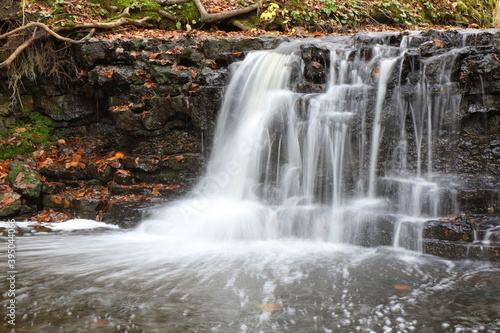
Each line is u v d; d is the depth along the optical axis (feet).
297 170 20.04
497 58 19.15
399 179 18.99
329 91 20.74
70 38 29.60
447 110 19.75
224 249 16.90
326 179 19.56
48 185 23.72
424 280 13.34
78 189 24.48
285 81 22.41
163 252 16.57
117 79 25.70
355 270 14.29
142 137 25.12
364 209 18.11
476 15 42.37
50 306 11.49
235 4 35.27
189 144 24.30
